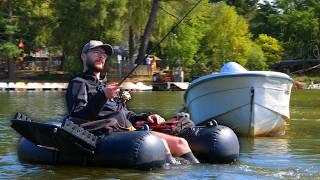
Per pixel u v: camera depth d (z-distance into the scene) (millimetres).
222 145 7465
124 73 45219
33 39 48312
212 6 50812
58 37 45031
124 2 42594
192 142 7617
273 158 8133
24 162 7539
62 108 19344
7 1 46031
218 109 11664
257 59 54312
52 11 45031
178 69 47344
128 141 6824
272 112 11594
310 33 67688
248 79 11250
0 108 19328
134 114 7863
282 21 70125
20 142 7887
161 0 44094
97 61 7105
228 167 7203
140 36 48344
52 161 7289
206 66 50281
